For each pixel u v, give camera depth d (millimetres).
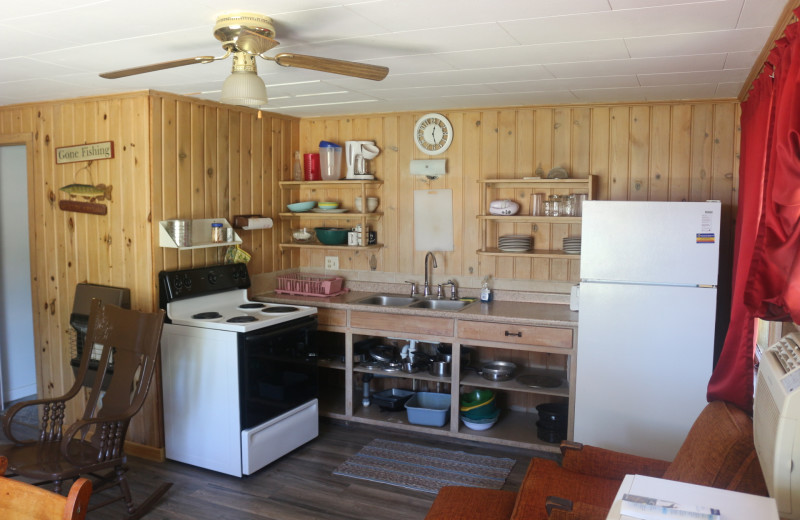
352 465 3725
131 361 3164
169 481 3496
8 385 4836
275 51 2836
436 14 2277
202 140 4047
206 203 4102
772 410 1613
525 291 4359
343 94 3895
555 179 4000
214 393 3553
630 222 3391
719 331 3924
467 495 2424
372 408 4480
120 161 3797
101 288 3881
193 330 3596
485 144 4383
